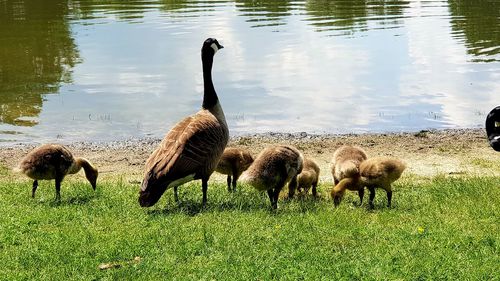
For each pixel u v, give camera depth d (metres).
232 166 12.68
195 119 11.48
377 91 25.11
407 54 31.42
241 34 36.72
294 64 29.59
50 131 20.56
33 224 9.94
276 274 7.63
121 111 22.59
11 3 50.28
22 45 33.88
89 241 8.95
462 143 18.83
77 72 28.20
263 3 50.28
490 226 9.34
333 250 8.46
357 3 49.59
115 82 26.61
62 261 8.26
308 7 47.66
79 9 47.09
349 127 20.77
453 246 8.44
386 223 9.72
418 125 20.95
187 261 8.17
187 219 10.19
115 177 15.52
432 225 9.45
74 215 10.44
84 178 15.34
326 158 17.50
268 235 9.08
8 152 18.27
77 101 23.88
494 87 25.33
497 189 12.05
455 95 24.36
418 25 39.28
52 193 12.51
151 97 24.39
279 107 23.09
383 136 19.73
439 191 12.29
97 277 7.74
